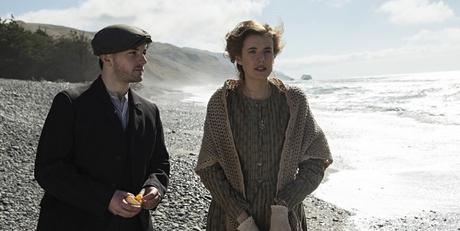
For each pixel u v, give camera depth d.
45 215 3.22
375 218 8.66
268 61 3.35
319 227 8.20
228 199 3.30
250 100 3.44
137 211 3.09
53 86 26.17
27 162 10.21
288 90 3.48
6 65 50.38
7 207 7.52
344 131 20.05
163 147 3.65
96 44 3.24
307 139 3.39
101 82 3.32
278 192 3.30
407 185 10.81
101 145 3.20
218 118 3.39
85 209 3.12
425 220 8.43
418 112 26.78
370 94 47.38
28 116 16.75
